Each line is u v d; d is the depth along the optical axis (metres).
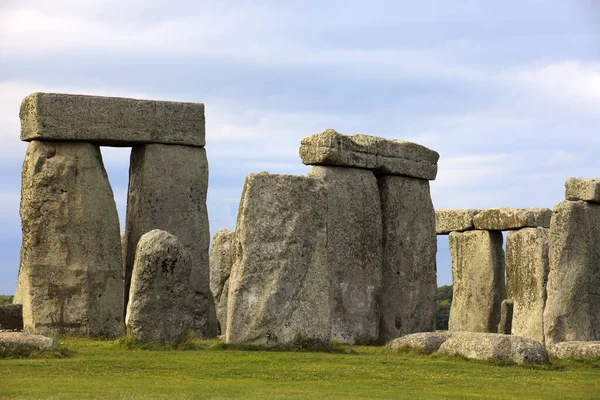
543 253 33.41
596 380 20.22
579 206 28.05
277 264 22.98
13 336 21.16
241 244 22.98
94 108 29.31
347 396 17.44
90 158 29.31
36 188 28.69
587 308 27.88
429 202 32.59
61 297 28.44
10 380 18.09
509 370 21.09
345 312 29.62
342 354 22.72
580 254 27.94
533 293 33.44
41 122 28.73
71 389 17.30
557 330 27.58
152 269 22.75
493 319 36.78
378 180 31.62
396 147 31.42
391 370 20.56
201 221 30.66
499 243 37.16
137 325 22.66
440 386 19.05
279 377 19.39
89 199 29.08
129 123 29.77
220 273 35.31
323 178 29.59
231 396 17.03
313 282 23.27
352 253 29.89
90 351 21.97
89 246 28.94
